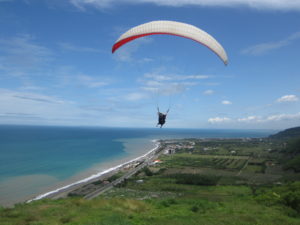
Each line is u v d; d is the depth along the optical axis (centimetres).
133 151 17400
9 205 4844
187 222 1582
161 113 1998
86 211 1766
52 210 1778
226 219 1692
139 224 1498
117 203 2020
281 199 2378
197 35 1777
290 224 1661
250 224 1594
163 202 2361
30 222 1468
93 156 13512
